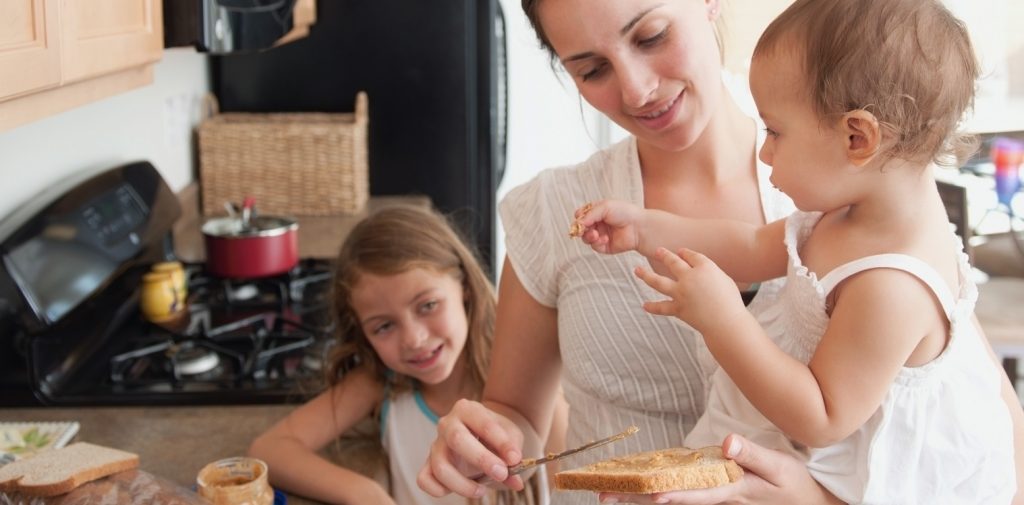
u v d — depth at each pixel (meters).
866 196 1.03
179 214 2.39
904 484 1.03
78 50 1.42
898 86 0.97
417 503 1.75
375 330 1.74
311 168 2.92
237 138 2.89
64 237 1.89
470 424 1.22
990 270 3.42
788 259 1.11
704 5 1.12
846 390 0.98
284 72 3.12
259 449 1.64
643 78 1.08
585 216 1.18
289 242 2.38
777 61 1.03
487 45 3.09
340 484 1.56
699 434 1.15
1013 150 3.41
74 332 2.00
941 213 1.05
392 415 1.79
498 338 1.36
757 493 1.00
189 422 1.79
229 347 2.06
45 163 2.08
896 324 0.98
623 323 1.20
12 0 1.24
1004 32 3.84
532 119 4.31
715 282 1.00
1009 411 1.15
